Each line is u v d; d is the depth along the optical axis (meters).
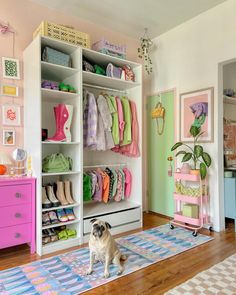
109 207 3.12
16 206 2.33
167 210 3.71
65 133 2.63
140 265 2.15
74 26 3.24
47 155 2.86
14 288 1.80
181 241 2.71
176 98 3.53
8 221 2.29
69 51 2.79
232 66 4.00
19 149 2.67
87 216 2.74
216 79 3.03
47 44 2.58
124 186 3.36
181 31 3.44
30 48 2.60
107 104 3.03
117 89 3.54
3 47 2.68
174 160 3.58
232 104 4.05
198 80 3.23
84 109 2.92
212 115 3.07
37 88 2.43
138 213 3.20
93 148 2.98
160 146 3.82
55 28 2.62
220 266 2.13
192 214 3.02
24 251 2.47
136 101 3.38
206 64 3.13
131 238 2.80
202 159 3.12
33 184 2.43
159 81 3.80
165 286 1.83
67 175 2.89
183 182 3.39
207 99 3.12
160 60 3.77
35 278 1.94
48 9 3.02
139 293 1.75
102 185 3.08
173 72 3.57
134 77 3.35
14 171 2.70
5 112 2.69
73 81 2.80
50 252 2.44
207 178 3.13
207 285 1.84
